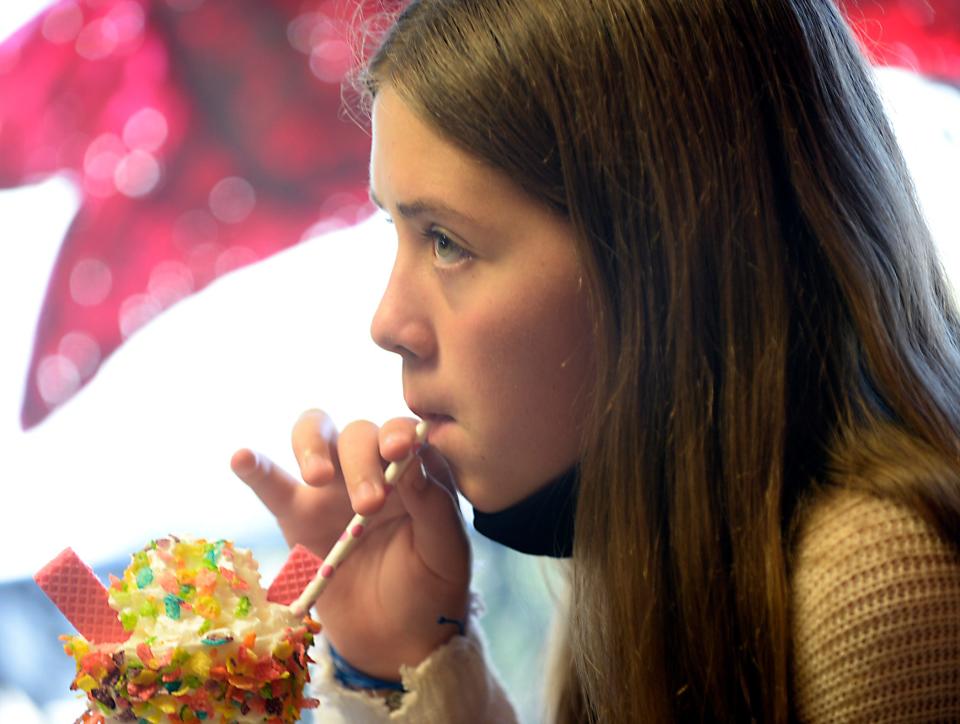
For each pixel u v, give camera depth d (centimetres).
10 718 238
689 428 102
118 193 252
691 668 101
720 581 100
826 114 107
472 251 102
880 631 89
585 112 100
